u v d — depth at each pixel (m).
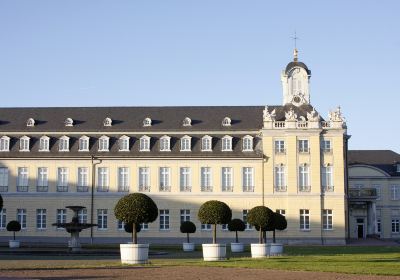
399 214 102.00
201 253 54.41
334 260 40.94
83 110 87.06
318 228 78.12
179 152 80.94
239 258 44.41
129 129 82.88
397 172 103.56
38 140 83.00
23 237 81.06
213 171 80.62
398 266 35.16
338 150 79.50
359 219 94.56
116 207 40.34
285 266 35.38
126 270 33.69
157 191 80.81
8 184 82.06
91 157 81.25
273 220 48.59
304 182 79.25
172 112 85.75
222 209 45.28
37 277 29.53
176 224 80.12
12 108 88.00
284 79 84.94
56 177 81.75
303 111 82.69
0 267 35.56
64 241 80.12
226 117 83.31
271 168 79.81
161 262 39.66
